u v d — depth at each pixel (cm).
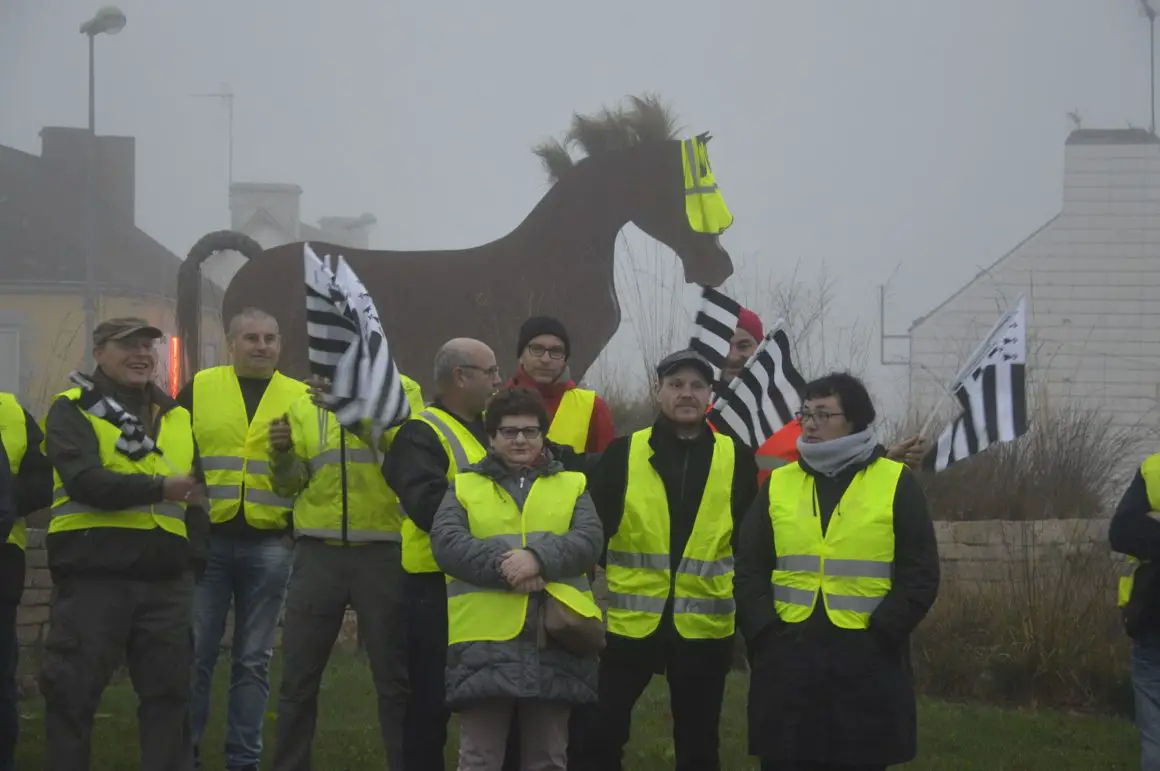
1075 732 1058
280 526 855
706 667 743
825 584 671
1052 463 1511
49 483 816
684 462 750
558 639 677
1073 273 3441
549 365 827
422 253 1440
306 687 789
